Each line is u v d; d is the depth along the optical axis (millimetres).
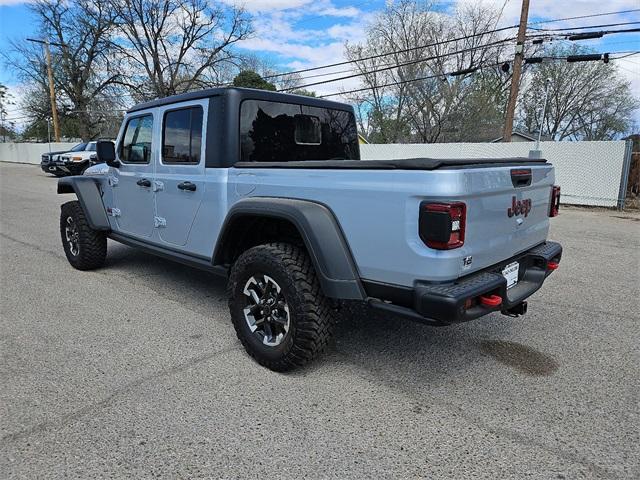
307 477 2072
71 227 5598
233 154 3400
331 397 2748
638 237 8125
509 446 2301
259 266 2986
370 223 2559
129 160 4543
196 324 3893
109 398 2717
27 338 3580
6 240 7402
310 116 4078
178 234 3975
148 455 2213
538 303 4477
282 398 2730
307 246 2734
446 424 2484
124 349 3391
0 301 4457
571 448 2289
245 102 3490
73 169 18891
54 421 2480
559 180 13484
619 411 2619
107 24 34500
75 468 2117
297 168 2916
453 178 2289
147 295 4664
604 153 12656
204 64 36219
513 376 3021
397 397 2754
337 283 2676
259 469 2123
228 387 2852
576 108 36938
